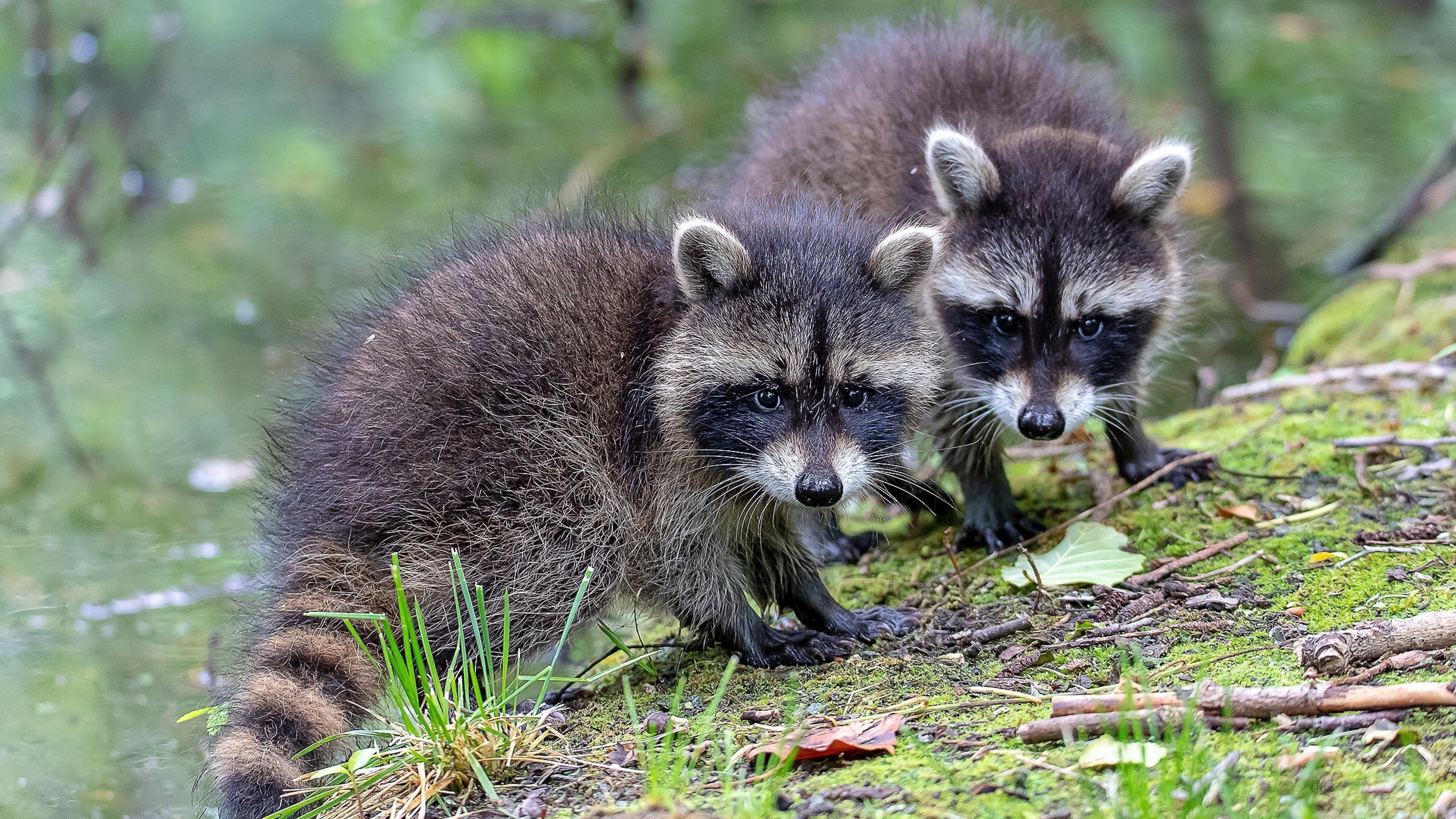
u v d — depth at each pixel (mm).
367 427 8094
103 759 8531
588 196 12320
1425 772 5711
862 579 9750
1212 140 17797
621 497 8211
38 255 17984
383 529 7922
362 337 8766
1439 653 6672
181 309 16266
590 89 20500
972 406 9938
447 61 21766
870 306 8367
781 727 7043
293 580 7949
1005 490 10008
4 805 8031
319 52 23453
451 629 7910
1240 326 15930
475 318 8273
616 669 7590
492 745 6758
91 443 13406
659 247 8836
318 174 20156
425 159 20531
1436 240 15344
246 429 13320
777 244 8398
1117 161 10125
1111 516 9711
